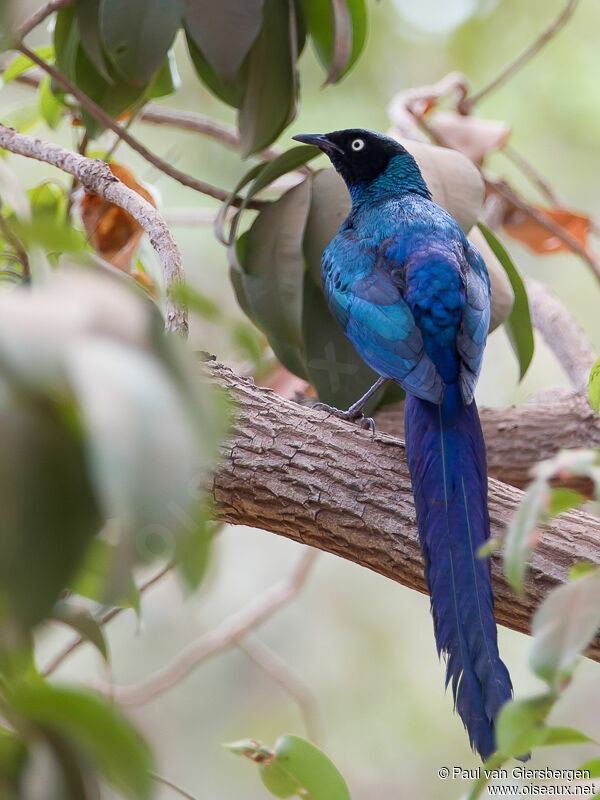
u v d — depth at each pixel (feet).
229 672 62.08
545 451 37.86
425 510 24.85
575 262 63.82
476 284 30.78
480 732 20.54
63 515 10.35
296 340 33.14
